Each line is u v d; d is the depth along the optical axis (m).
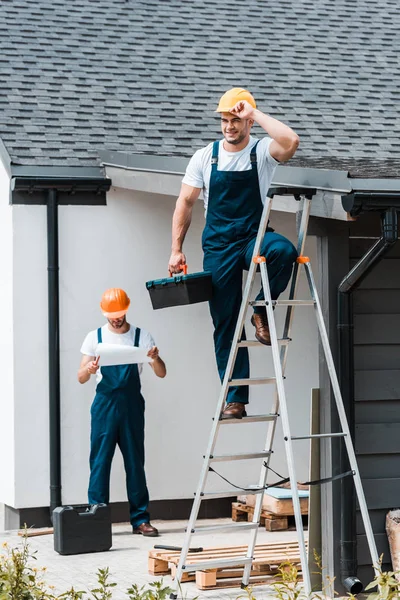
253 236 9.67
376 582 7.04
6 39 17.09
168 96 16.39
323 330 9.61
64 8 18.22
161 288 9.87
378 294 10.68
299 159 12.11
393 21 20.20
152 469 14.72
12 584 7.34
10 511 14.48
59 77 16.36
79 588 10.59
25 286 14.33
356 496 10.38
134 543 13.12
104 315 13.71
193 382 14.95
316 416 10.48
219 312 9.83
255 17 19.30
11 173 14.19
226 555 11.12
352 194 8.95
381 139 16.08
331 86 17.59
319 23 19.61
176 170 12.51
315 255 15.10
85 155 14.66
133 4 18.80
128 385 13.59
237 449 15.05
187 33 18.31
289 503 13.76
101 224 14.63
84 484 14.44
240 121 9.43
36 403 14.31
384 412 10.60
